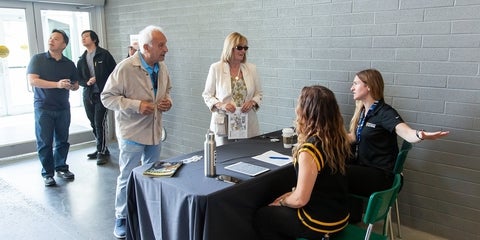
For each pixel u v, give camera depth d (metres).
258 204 2.04
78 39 5.45
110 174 4.22
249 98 3.08
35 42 4.99
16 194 3.62
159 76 2.73
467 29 2.45
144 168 2.19
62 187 3.81
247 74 3.06
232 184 1.90
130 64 2.56
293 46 3.38
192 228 1.81
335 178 1.81
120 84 2.54
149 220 2.13
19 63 4.93
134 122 2.66
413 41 2.69
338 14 3.04
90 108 4.68
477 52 2.43
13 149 4.86
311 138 1.80
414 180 2.87
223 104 2.94
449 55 2.55
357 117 2.63
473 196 2.61
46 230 2.89
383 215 1.83
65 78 3.84
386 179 2.41
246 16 3.70
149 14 4.78
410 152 2.85
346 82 3.09
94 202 3.43
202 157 2.38
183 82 4.53
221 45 3.99
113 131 5.79
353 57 3.02
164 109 2.76
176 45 4.50
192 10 4.20
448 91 2.60
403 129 2.29
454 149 2.64
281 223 1.86
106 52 4.63
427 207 2.83
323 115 1.80
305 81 3.35
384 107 2.46
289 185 2.25
